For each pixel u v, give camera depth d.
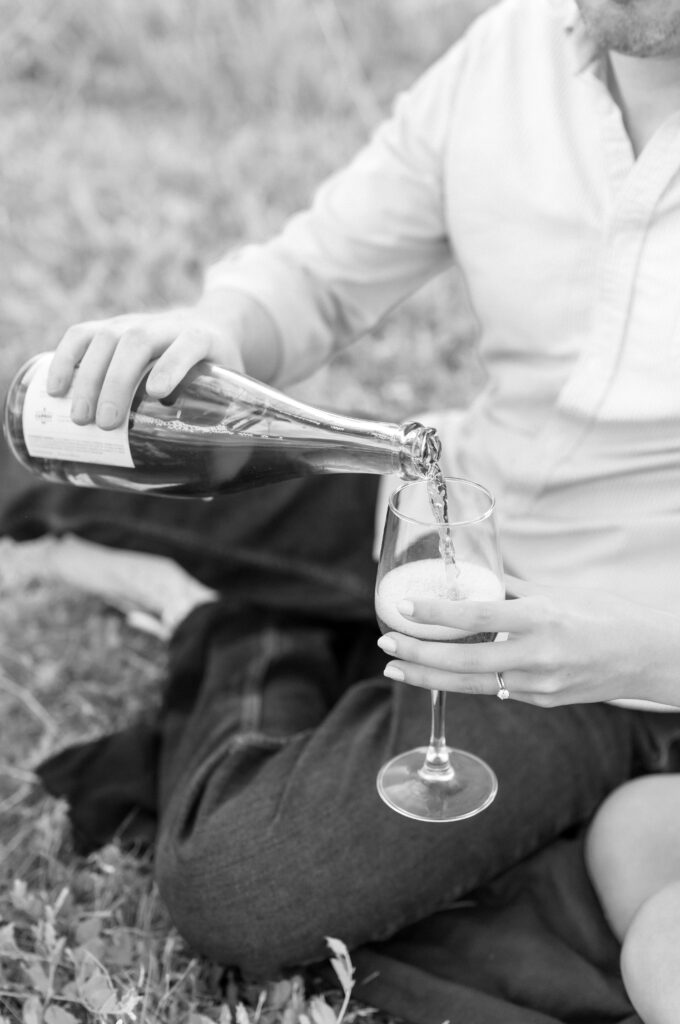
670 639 1.37
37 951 1.61
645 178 1.53
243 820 1.55
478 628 1.26
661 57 1.51
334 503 1.92
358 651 1.98
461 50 1.76
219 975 1.59
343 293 1.90
